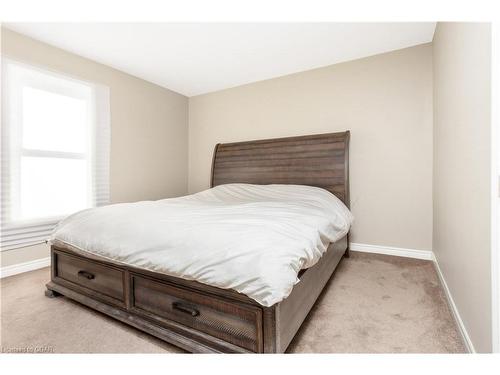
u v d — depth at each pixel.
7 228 2.19
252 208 1.72
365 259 2.54
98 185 2.87
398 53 2.61
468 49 1.25
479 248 1.09
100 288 1.54
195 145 4.02
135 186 3.28
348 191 2.73
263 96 3.40
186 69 3.07
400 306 1.63
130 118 3.20
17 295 1.80
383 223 2.71
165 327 1.26
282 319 1.07
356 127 2.82
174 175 3.83
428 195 2.50
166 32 2.27
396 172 2.64
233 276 1.02
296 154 3.00
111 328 1.40
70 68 2.61
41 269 2.36
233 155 3.46
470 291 1.21
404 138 2.59
